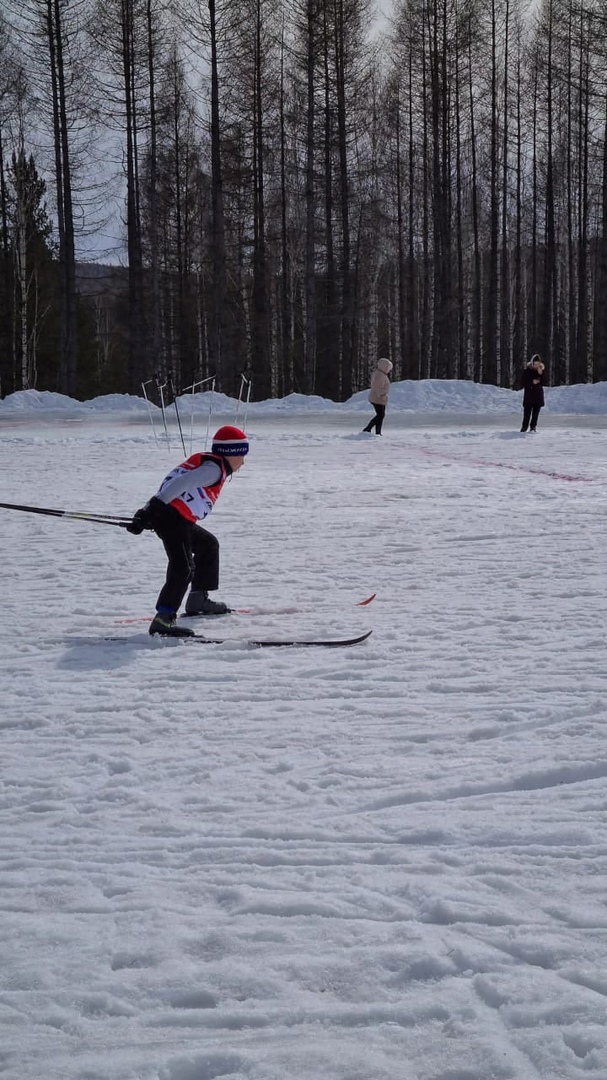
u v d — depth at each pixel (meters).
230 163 37.03
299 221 49.56
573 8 38.34
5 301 41.72
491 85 41.66
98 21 32.97
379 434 21.02
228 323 47.69
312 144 36.19
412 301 47.22
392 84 43.81
